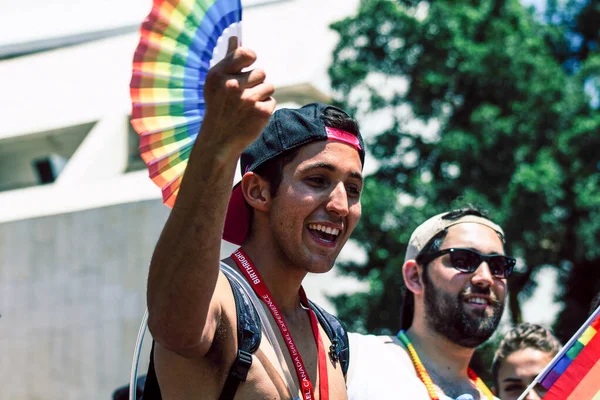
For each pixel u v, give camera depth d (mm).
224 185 2777
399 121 16047
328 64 16844
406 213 14711
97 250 16516
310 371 3443
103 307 16234
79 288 16438
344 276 15727
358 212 3490
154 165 3328
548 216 14844
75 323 16297
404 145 15875
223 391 3090
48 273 16688
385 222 14766
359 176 3467
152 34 3107
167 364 3135
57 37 21062
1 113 20125
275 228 3422
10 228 17016
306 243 3387
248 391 3125
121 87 19766
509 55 15664
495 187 15203
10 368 16469
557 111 15555
